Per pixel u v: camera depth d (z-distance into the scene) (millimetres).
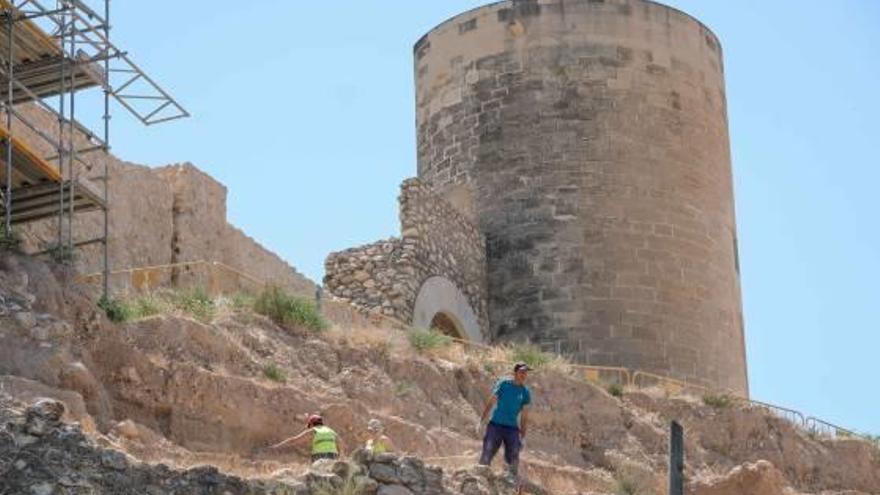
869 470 36438
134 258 33125
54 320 25141
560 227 40156
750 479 30766
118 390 25750
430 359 32500
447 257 38844
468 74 42188
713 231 41500
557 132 40844
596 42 41438
